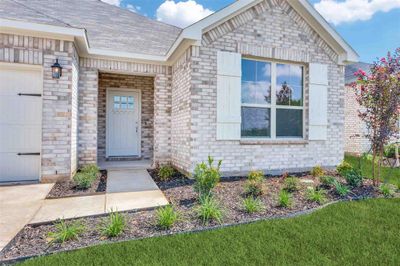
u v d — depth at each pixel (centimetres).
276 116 704
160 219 331
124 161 891
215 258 255
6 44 525
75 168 646
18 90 568
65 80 566
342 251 274
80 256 253
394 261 255
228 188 522
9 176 564
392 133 546
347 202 440
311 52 726
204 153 616
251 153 661
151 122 955
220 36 630
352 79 1349
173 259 251
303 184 555
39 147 580
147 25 1009
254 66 684
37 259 247
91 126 709
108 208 396
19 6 570
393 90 518
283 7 693
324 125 740
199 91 611
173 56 706
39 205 409
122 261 246
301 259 257
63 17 863
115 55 700
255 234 311
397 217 371
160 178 619
